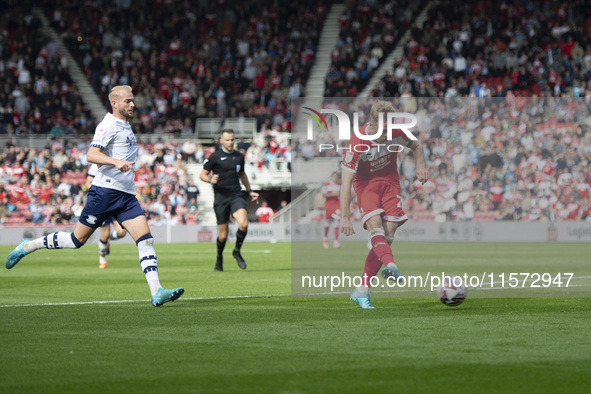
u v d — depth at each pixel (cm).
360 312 891
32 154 3359
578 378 534
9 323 813
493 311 894
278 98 4081
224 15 4391
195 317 855
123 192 957
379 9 4400
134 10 4388
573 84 3850
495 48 4072
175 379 537
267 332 741
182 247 2833
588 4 4188
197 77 4166
